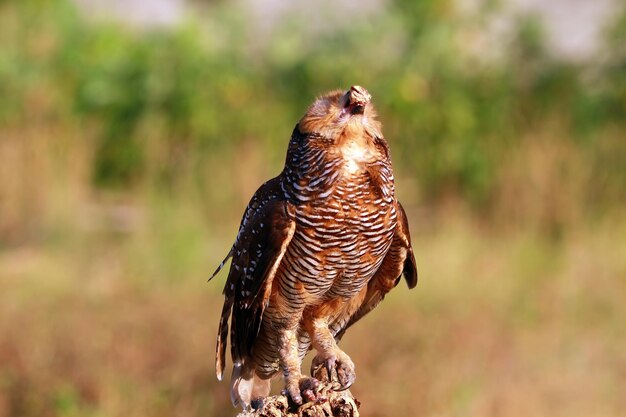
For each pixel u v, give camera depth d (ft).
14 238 53.83
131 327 40.88
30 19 63.41
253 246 23.68
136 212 56.59
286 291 23.94
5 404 35.81
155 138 59.26
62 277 47.11
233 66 62.03
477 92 59.98
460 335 41.04
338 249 23.29
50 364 37.73
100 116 60.59
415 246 51.11
